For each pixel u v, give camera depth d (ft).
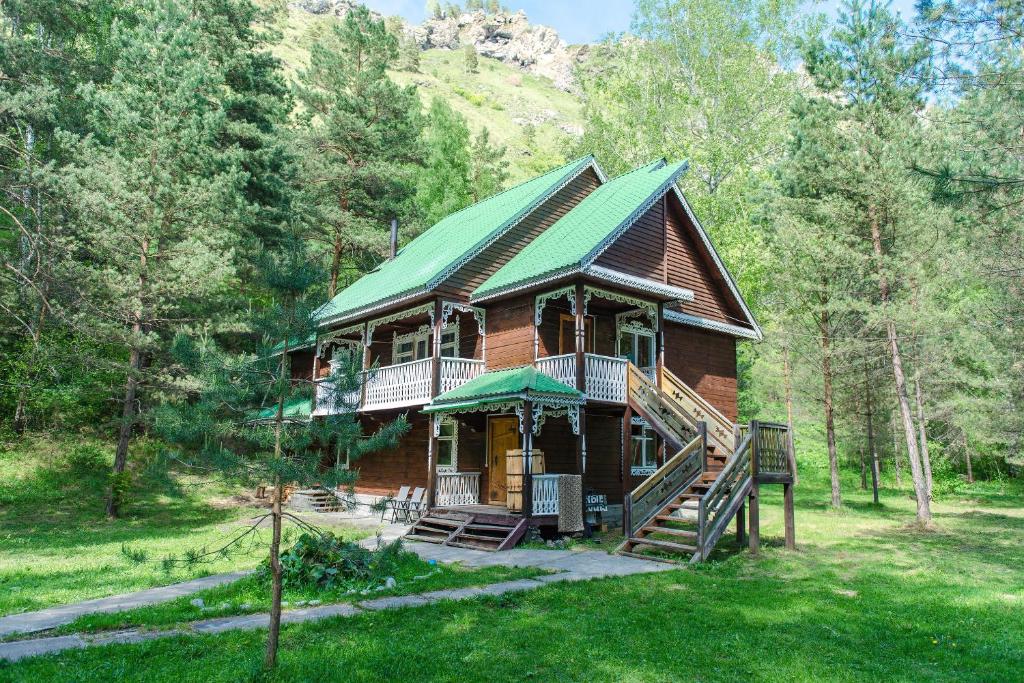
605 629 27.04
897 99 64.44
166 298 73.26
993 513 80.38
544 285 60.23
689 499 48.44
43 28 82.99
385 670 21.77
